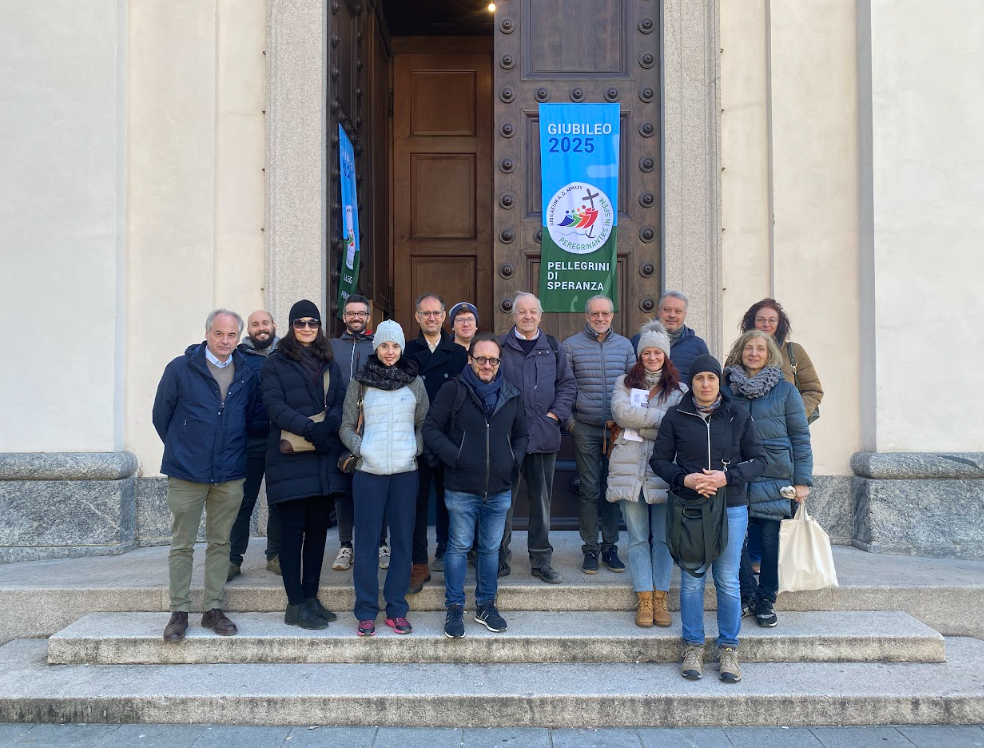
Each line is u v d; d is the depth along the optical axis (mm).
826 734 3391
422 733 3396
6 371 5305
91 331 5355
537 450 4332
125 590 4328
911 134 5496
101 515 5207
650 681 3639
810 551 4016
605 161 5953
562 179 5953
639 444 4113
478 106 8891
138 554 5219
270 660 3887
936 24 5531
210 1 5672
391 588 3988
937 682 3645
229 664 3871
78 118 5398
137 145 5609
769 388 4031
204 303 5590
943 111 5496
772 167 5742
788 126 5742
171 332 5578
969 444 5391
